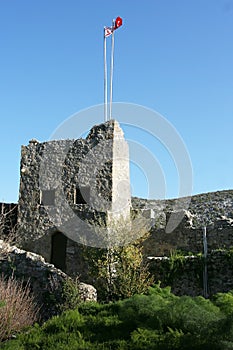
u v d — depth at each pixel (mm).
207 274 22609
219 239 25125
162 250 26781
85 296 20047
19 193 28500
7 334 15188
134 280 21547
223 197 32656
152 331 13273
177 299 14266
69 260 26047
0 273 21359
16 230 28016
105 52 28562
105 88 28359
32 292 20547
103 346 12844
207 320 12406
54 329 14875
